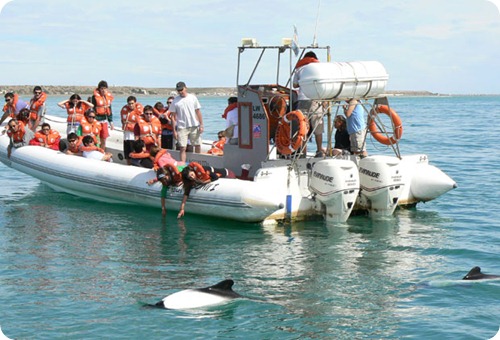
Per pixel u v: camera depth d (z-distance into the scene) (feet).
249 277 30.01
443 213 43.42
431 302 26.86
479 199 47.93
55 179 49.93
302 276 30.14
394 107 283.38
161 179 41.37
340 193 39.09
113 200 47.01
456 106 296.10
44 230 39.06
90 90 408.67
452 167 64.75
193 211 41.37
